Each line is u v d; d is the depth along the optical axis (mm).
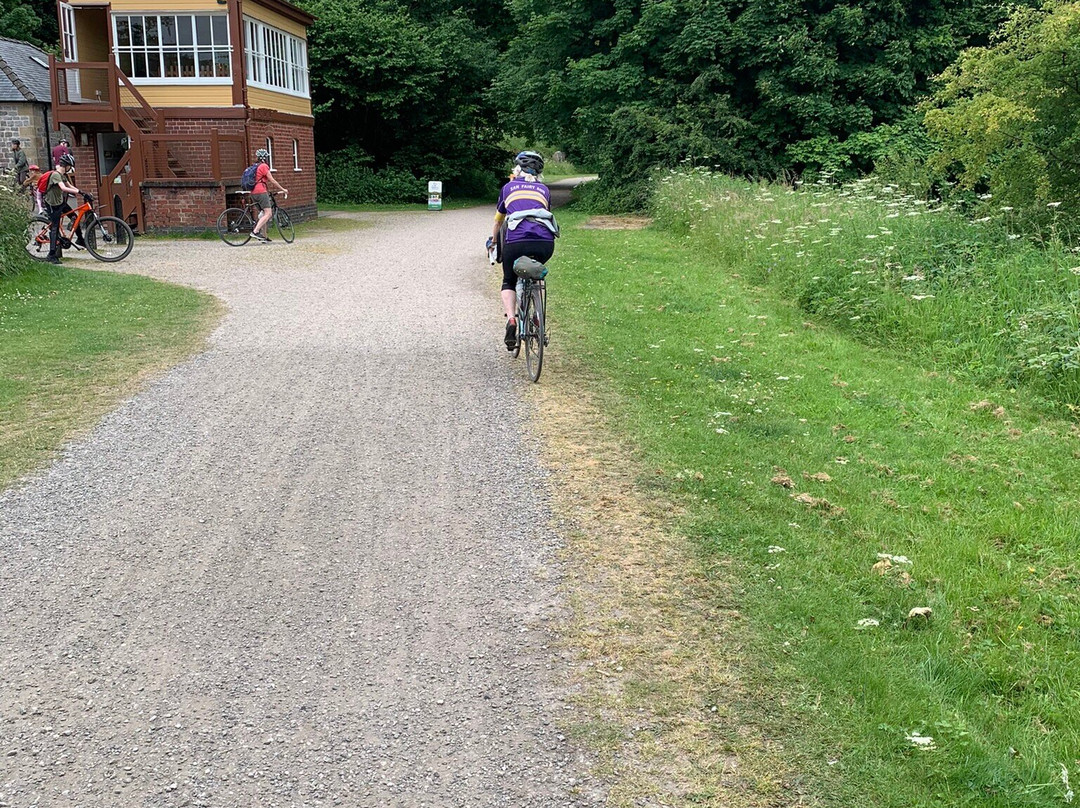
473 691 3580
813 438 6555
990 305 9359
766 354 9133
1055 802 3006
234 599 4266
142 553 4703
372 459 6059
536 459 6027
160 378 8031
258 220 19547
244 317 10930
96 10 24438
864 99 29234
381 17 37875
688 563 4566
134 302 11703
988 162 13312
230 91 22797
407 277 14531
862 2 28406
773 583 4352
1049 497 5676
